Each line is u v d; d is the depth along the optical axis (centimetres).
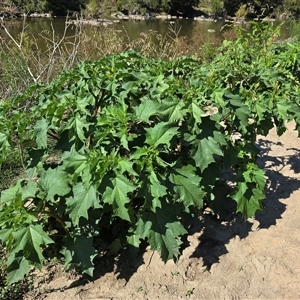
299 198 402
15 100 318
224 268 319
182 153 314
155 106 271
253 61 368
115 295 294
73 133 274
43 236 253
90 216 286
